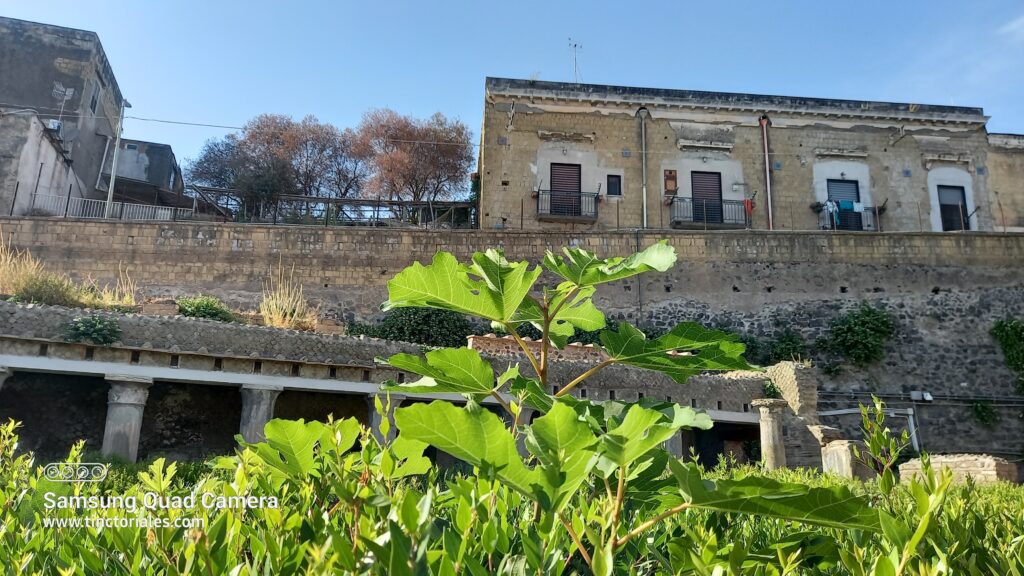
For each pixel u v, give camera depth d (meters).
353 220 33.78
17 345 11.13
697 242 22.89
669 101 27.97
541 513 1.94
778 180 27.95
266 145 41.19
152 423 12.95
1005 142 29.53
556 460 1.55
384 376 13.04
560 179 27.25
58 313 11.47
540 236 22.75
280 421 2.07
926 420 20.89
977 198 28.52
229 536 1.89
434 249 22.47
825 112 28.39
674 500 2.25
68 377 12.64
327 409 13.76
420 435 1.53
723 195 27.62
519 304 2.20
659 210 27.36
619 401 1.92
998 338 22.02
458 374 2.08
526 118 27.50
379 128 40.25
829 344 21.83
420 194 38.56
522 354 13.79
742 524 2.71
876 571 1.43
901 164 28.48
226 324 12.41
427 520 1.33
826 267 22.77
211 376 12.07
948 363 21.73
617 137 27.78
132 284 21.11
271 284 21.75
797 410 16.25
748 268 22.75
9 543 2.19
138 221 21.59
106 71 33.47
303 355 12.63
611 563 1.46
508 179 26.97
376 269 22.23
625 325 2.19
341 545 1.27
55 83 30.61
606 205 27.20
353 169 42.34
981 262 22.81
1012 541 2.12
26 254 20.95
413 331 20.38
